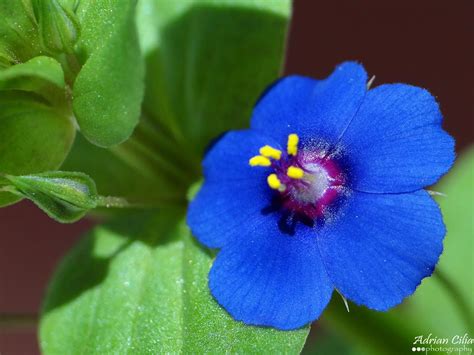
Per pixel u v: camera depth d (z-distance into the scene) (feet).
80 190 0.16
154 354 0.17
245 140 0.17
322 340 0.26
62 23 0.17
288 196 0.17
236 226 0.17
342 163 0.16
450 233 0.23
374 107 0.16
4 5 0.17
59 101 0.17
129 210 0.19
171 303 0.18
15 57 0.17
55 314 0.18
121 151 0.19
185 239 0.18
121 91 0.16
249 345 0.16
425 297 0.22
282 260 0.16
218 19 0.19
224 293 0.16
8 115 0.17
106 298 0.18
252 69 0.19
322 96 0.17
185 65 0.20
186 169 0.19
